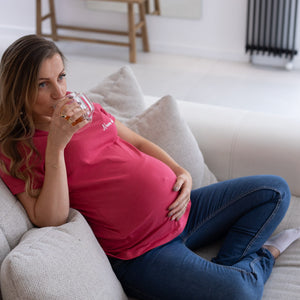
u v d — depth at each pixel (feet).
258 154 5.85
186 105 6.59
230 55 13.75
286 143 5.77
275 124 6.03
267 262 4.77
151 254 4.55
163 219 4.66
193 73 13.04
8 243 3.97
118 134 5.18
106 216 4.52
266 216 4.88
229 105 11.34
